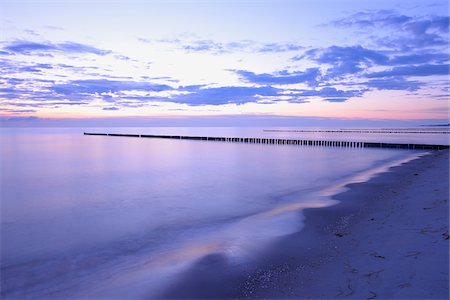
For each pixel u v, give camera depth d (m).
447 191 10.16
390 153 36.88
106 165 26.81
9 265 7.02
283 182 17.94
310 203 11.54
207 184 17.66
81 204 13.23
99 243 8.41
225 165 26.47
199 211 11.60
